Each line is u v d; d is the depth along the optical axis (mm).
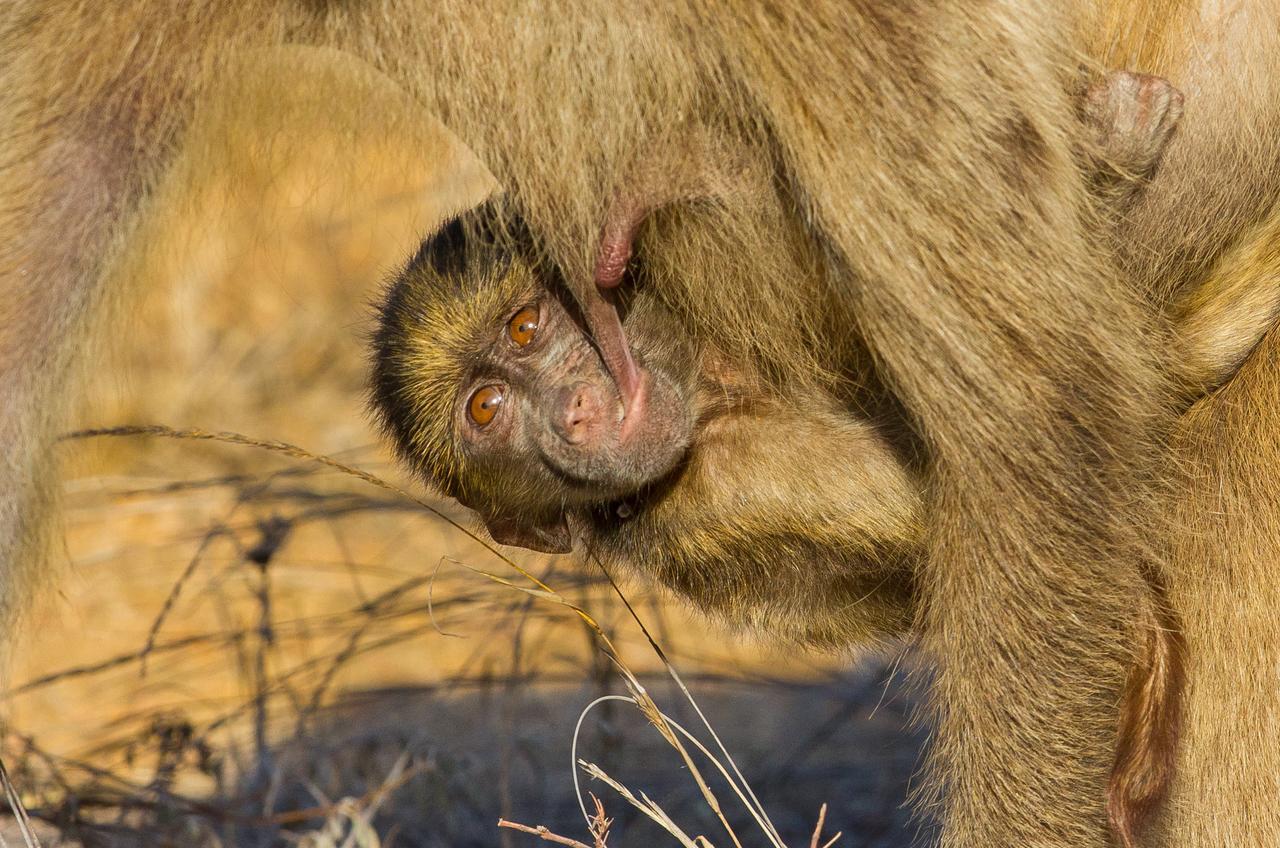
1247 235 7793
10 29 6227
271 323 17688
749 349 7883
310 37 6484
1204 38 7410
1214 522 7461
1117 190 7324
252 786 10789
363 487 14133
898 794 11391
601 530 9398
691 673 12992
